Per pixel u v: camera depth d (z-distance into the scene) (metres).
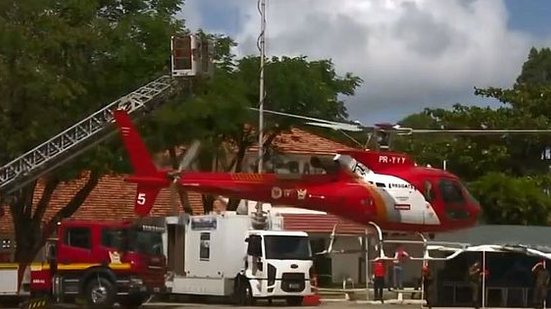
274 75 41.16
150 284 29.58
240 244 32.81
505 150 59.34
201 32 36.03
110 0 35.06
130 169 34.59
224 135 40.44
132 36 33.75
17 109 30.02
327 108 42.34
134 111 28.44
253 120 40.09
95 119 28.52
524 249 31.23
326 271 43.84
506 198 52.25
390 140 31.38
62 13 32.34
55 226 34.97
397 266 34.97
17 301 30.19
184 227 33.88
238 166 42.62
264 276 31.73
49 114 30.42
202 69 27.23
